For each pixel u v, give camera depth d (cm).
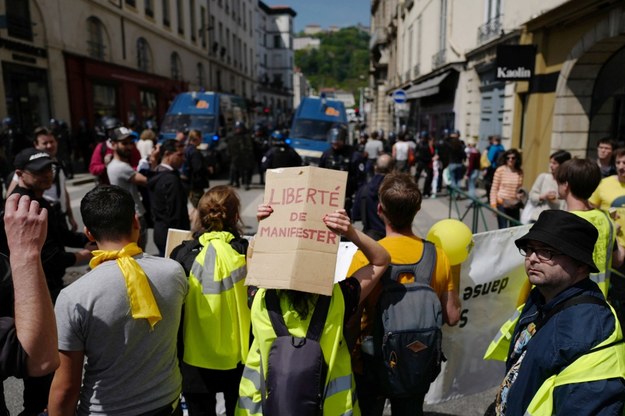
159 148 597
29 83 1489
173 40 2661
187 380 237
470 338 301
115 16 1995
